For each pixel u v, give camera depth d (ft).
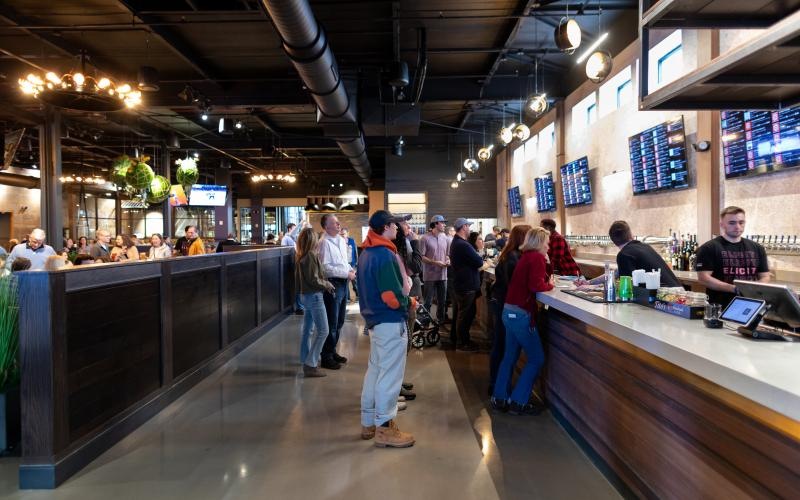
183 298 14.42
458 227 19.84
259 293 22.61
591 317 8.71
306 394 14.16
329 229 17.84
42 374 8.85
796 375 4.69
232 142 50.78
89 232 82.23
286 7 14.53
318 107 28.66
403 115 31.99
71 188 70.54
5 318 10.51
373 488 8.70
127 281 11.40
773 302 6.55
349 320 26.89
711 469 6.11
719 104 9.39
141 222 94.32
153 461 9.86
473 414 12.57
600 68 17.98
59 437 9.03
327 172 79.15
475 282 19.74
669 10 7.80
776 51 7.22
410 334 19.13
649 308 9.20
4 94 31.35
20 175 55.98
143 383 12.12
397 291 10.43
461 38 25.12
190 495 8.50
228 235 65.62
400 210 53.31
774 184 14.83
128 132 46.19
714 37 16.88
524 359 15.28
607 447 9.25
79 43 25.67
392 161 52.90
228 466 9.61
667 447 7.14
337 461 9.81
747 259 11.48
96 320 10.25
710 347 5.96
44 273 8.84
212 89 31.68
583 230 29.60
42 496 8.53
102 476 9.23
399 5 21.25
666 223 20.86
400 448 10.43
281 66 29.04
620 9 21.80
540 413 12.68
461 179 50.29
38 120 34.32
